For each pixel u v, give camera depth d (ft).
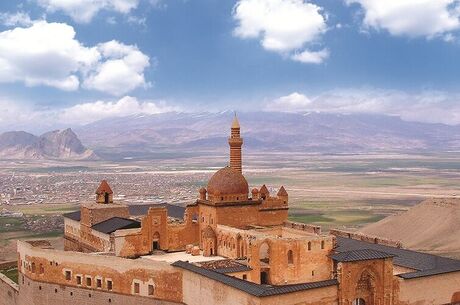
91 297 328.90
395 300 292.61
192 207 376.48
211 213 360.48
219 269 295.48
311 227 371.56
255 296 250.16
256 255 299.17
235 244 333.01
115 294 320.29
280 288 261.44
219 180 359.25
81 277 331.98
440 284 305.12
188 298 295.28
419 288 298.97
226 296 268.00
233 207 358.43
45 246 369.09
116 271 319.88
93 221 422.00
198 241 377.50
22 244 366.43
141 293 312.29
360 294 286.66
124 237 357.82
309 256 307.99
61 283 339.36
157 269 306.96
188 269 293.84
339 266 280.72
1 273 433.89
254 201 366.02
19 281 373.20
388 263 291.17
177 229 372.99
